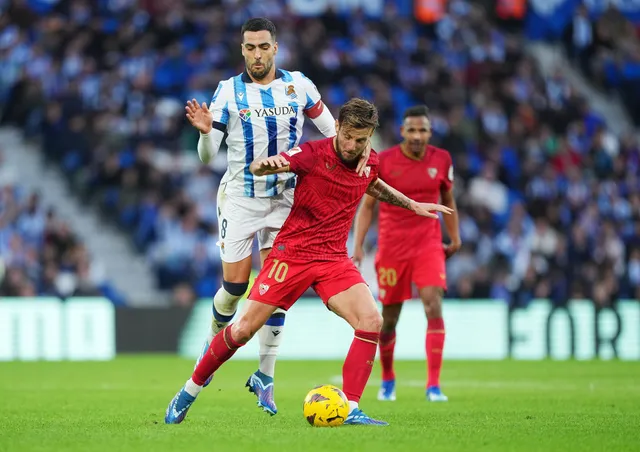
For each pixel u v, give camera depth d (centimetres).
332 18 9506
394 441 2164
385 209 3716
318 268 2441
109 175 7881
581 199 8438
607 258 7775
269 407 2781
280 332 2789
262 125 2700
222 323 2827
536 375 5075
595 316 6656
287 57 8819
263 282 2441
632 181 8900
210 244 7519
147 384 4397
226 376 5031
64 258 7050
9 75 8388
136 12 9044
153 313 6600
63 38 8719
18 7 8831
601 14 10300
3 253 7131
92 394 3862
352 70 9038
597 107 10125
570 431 2419
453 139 8631
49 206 7781
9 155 8106
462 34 9612
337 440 2167
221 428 2450
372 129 2341
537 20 10250
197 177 7838
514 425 2573
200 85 8525
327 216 2412
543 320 6644
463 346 6594
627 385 4388
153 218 7625
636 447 2117
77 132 8100
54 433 2350
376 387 4403
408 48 9375
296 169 2364
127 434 2311
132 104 8394
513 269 7638
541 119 9162
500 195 8244
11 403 3441
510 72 9462
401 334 6600
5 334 6312
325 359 6556
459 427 2505
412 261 3669
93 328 6469
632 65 10188
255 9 9219
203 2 9269
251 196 2717
